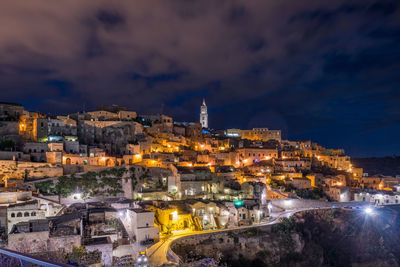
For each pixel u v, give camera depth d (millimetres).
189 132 186875
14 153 105938
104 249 60188
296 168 163875
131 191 104125
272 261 86750
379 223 120125
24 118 128625
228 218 93688
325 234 109750
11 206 73125
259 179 128250
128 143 144000
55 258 53094
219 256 78688
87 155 125938
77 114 149875
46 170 103375
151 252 68125
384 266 106938
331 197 142750
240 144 192500
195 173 109062
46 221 62281
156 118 179375
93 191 100875
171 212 85562
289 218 103000
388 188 163250
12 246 57094
